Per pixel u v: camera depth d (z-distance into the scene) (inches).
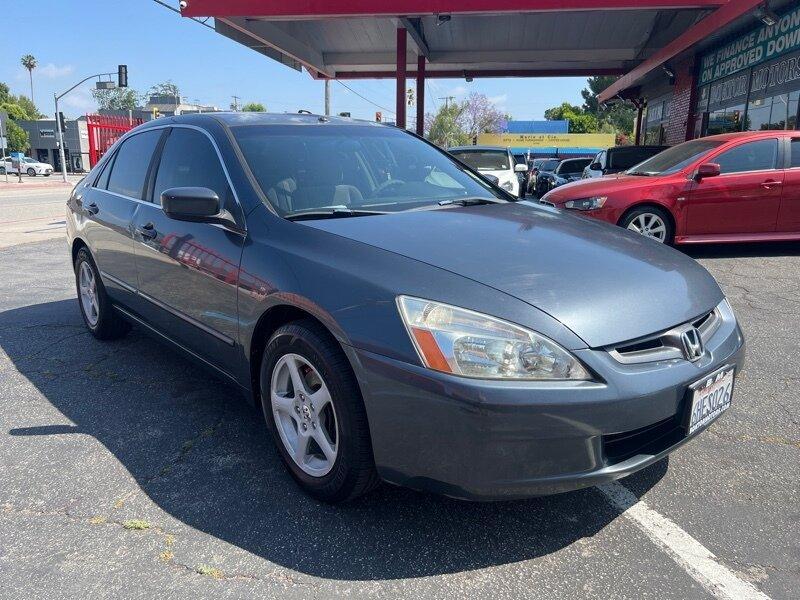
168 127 156.1
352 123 158.1
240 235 117.0
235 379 121.6
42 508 103.5
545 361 83.4
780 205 301.0
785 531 95.8
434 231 110.4
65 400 147.3
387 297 90.6
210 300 122.0
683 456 118.6
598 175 496.4
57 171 3088.1
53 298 247.4
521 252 102.6
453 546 93.5
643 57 715.4
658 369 89.3
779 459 116.9
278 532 96.8
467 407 81.7
